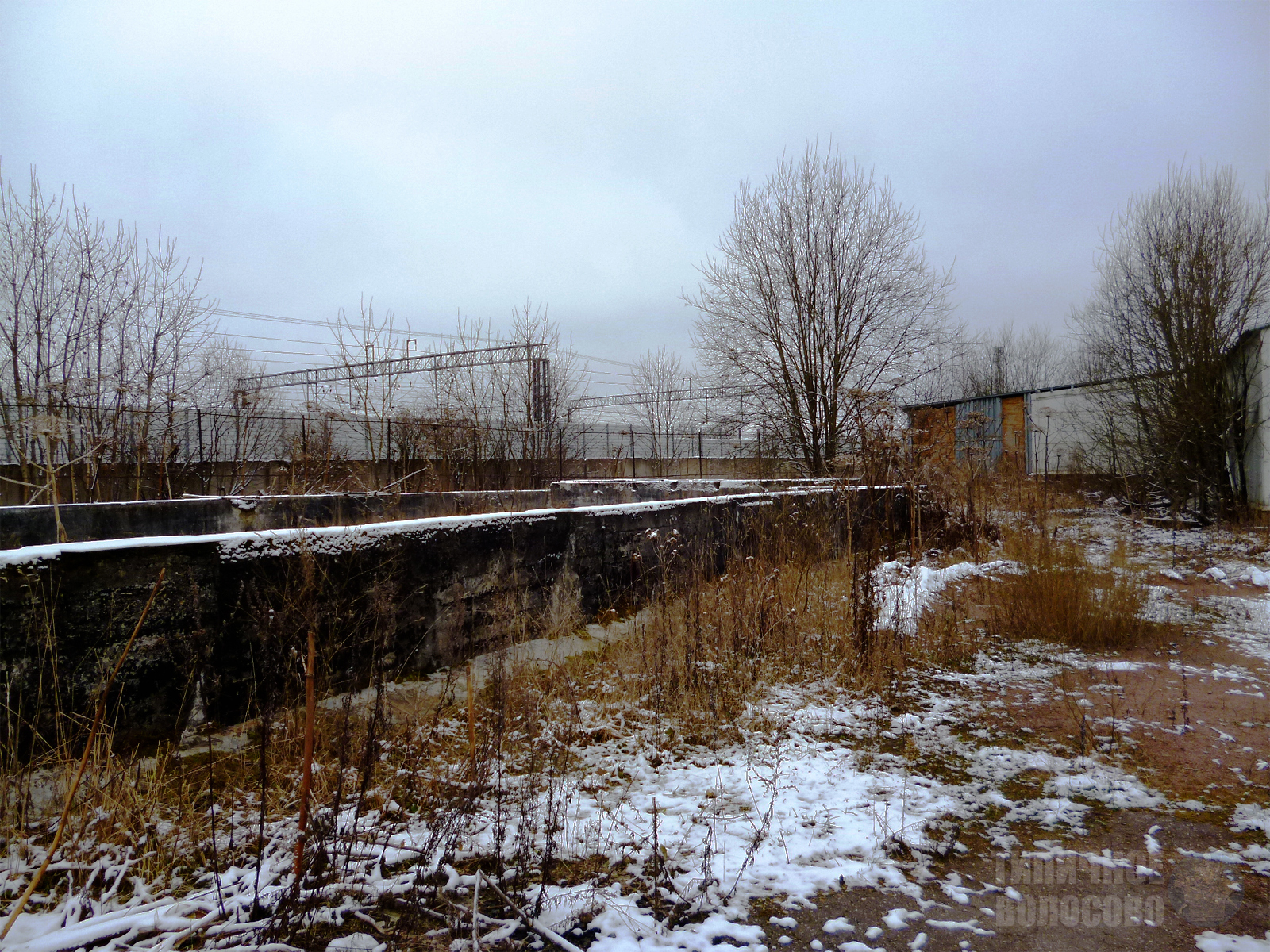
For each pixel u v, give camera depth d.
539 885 2.29
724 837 2.61
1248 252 12.32
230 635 3.17
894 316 19.33
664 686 4.04
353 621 3.61
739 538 6.75
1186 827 2.65
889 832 2.62
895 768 3.22
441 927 2.09
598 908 2.17
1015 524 9.57
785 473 19.41
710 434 23.59
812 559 6.93
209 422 12.83
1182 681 4.35
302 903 2.12
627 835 2.61
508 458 16.89
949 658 4.92
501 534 4.56
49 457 6.55
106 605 2.78
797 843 2.56
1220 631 5.65
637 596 5.79
